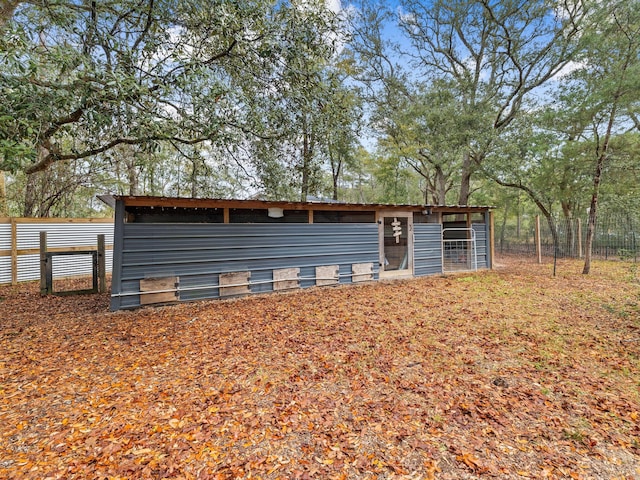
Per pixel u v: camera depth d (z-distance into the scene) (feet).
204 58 18.31
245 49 17.35
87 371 10.69
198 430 7.57
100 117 12.62
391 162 55.06
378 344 12.93
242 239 22.29
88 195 43.39
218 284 21.44
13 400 8.93
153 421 7.93
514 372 10.50
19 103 11.12
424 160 55.21
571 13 38.70
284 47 17.28
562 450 6.90
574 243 43.57
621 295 20.71
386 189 63.46
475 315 16.90
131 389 9.51
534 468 6.39
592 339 13.23
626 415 8.11
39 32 14.26
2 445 7.07
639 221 37.63
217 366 11.01
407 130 46.42
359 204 25.54
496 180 44.93
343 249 26.40
